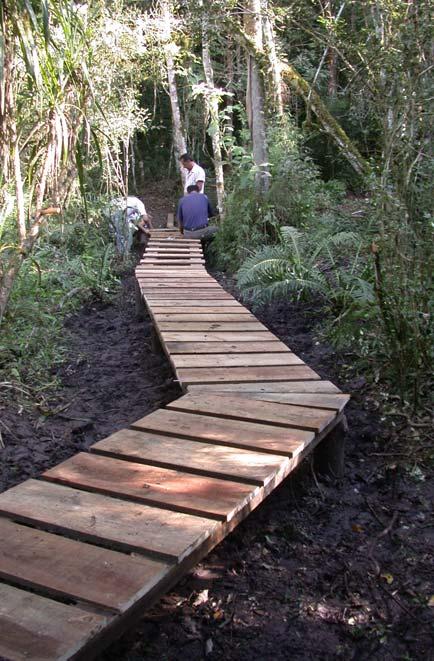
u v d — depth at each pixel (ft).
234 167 38.34
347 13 21.81
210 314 19.08
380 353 15.88
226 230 32.91
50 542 7.61
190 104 56.95
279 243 29.27
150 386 16.79
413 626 8.35
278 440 10.39
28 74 11.23
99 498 8.64
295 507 11.01
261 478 9.07
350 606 8.70
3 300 12.73
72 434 13.82
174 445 10.34
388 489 11.55
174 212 58.03
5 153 11.97
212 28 31.14
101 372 18.08
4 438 13.16
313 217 28.22
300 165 31.14
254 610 8.58
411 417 13.51
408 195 13.32
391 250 13.20
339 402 12.03
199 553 7.82
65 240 30.19
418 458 12.32
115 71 33.35
